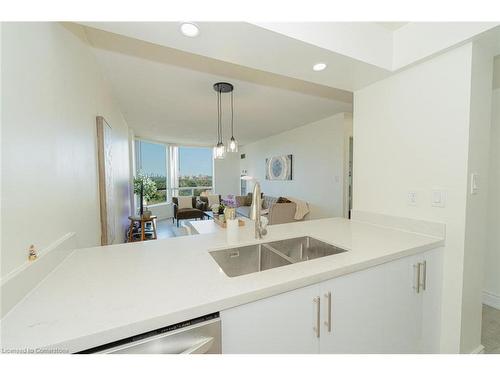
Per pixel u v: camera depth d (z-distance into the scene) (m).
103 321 0.60
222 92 2.93
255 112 3.92
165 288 0.78
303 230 1.63
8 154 0.67
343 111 3.89
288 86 2.79
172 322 0.64
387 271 1.14
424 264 1.29
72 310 0.65
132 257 1.08
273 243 1.41
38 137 0.86
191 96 3.11
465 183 1.28
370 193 1.83
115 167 2.80
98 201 1.83
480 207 1.38
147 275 0.88
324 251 1.38
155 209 6.72
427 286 1.32
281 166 5.73
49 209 0.94
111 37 1.73
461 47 1.27
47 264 0.87
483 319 1.85
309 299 0.89
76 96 1.36
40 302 0.69
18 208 0.71
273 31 1.13
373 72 1.58
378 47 1.48
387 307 1.15
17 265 0.70
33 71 0.84
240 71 2.39
